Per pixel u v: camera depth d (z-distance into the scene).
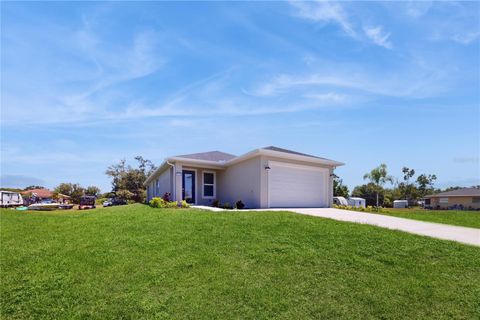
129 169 44.75
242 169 16.95
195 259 5.76
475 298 4.46
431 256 6.16
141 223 8.73
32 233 8.05
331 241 6.90
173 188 17.02
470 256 6.17
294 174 16.55
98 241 6.99
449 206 45.22
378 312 4.12
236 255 5.99
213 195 19.42
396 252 6.30
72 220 10.14
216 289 4.64
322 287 4.76
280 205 15.76
